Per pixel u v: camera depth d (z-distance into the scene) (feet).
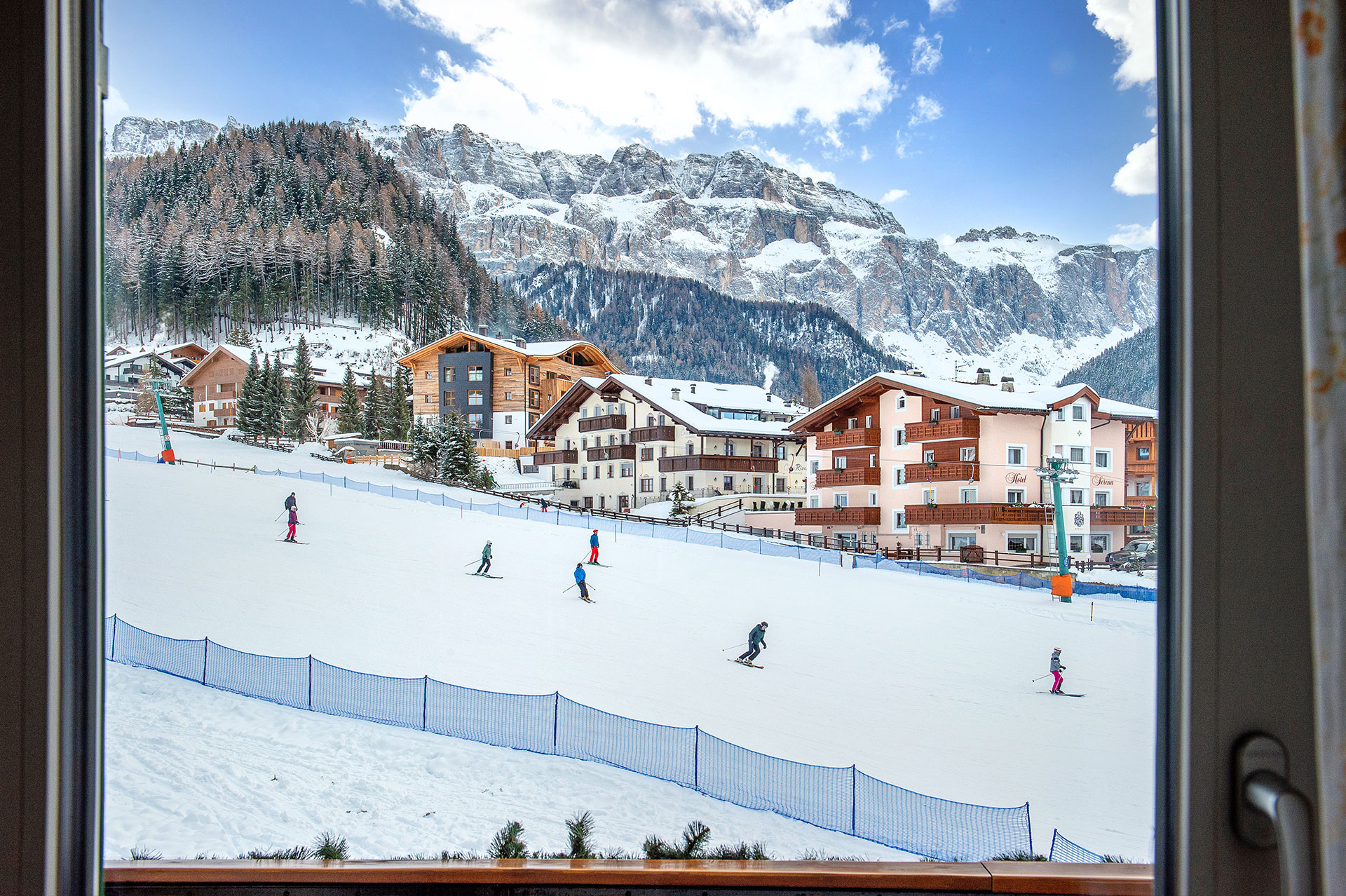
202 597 106.52
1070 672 105.09
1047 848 58.34
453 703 79.61
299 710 72.13
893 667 104.88
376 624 103.24
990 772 77.46
